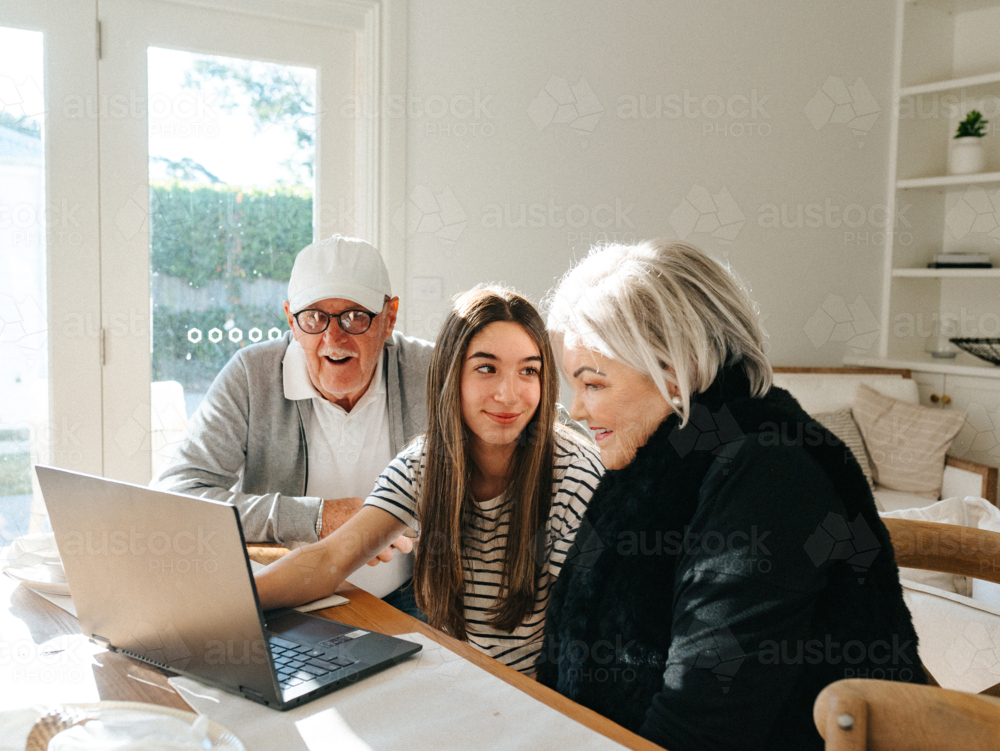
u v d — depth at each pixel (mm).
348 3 2463
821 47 3412
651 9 2994
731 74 3191
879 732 451
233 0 2318
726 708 689
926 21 3654
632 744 658
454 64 2639
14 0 2098
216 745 614
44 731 635
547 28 2785
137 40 2238
